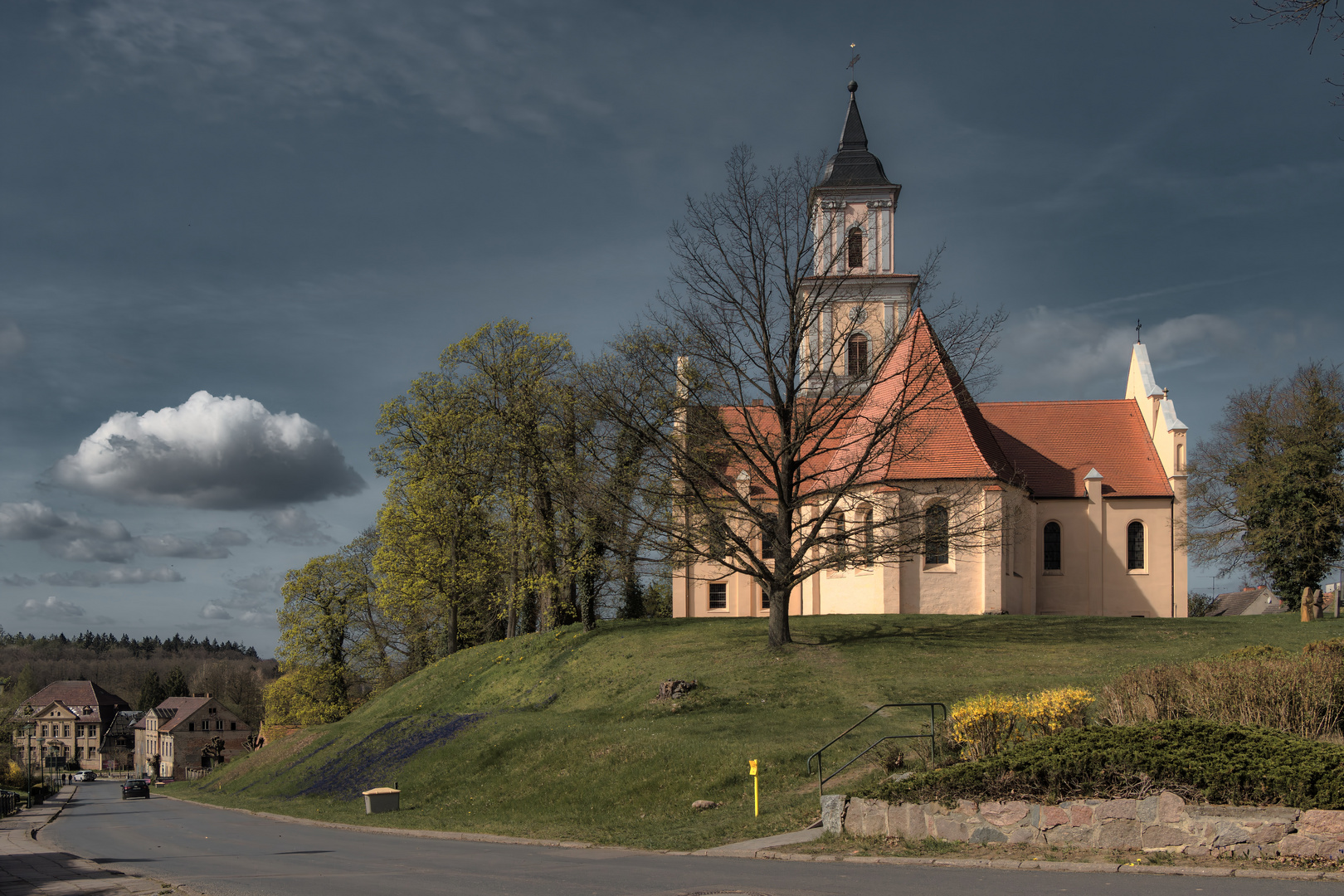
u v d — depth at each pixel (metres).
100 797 73.06
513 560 53.53
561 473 46.09
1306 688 16.80
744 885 13.16
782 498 39.88
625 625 48.78
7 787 64.62
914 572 45.97
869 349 55.44
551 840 21.20
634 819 23.30
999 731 18.33
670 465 40.34
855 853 15.49
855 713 30.81
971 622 42.66
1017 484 49.38
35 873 16.66
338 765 39.97
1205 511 56.28
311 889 14.12
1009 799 15.05
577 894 12.98
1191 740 14.21
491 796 29.00
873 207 57.16
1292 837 12.78
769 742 26.77
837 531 42.62
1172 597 52.59
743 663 38.44
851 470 45.97
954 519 43.31
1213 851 13.20
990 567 45.34
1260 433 56.09
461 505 55.53
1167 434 53.81
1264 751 13.59
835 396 41.12
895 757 21.20
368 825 28.02
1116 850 13.91
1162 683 18.12
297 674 72.56
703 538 40.19
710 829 19.95
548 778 28.83
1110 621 42.62
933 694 32.25
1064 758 14.62
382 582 58.69
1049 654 37.03
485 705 43.19
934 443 45.78
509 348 54.41
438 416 54.59
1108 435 56.41
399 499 57.19
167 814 41.69
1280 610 88.62
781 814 20.17
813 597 52.00
